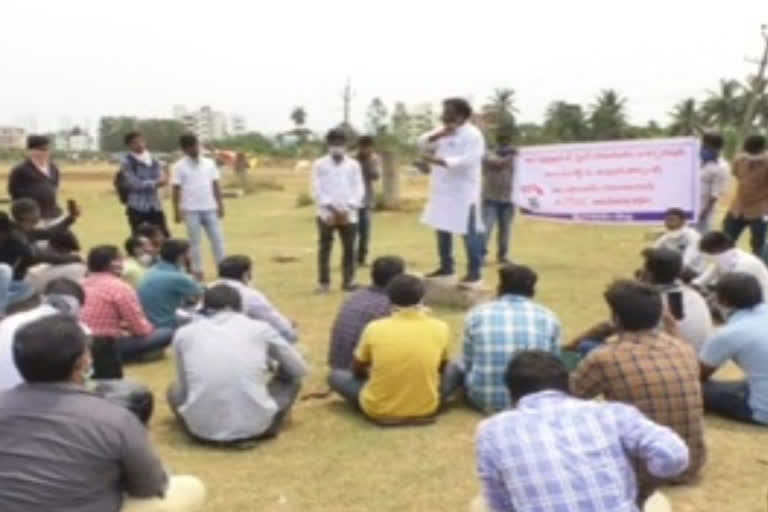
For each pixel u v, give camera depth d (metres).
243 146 80.25
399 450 5.53
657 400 4.58
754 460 5.30
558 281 11.52
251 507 4.73
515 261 13.35
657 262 6.16
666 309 6.07
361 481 5.07
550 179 13.02
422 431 5.85
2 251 7.44
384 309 6.31
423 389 5.89
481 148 9.41
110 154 90.75
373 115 78.12
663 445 3.07
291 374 5.79
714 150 11.62
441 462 5.32
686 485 4.94
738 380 6.30
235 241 16.77
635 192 12.30
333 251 14.80
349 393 6.22
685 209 11.91
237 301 5.73
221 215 11.04
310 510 4.70
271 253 14.74
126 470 3.31
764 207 10.70
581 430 3.11
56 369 3.24
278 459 5.42
